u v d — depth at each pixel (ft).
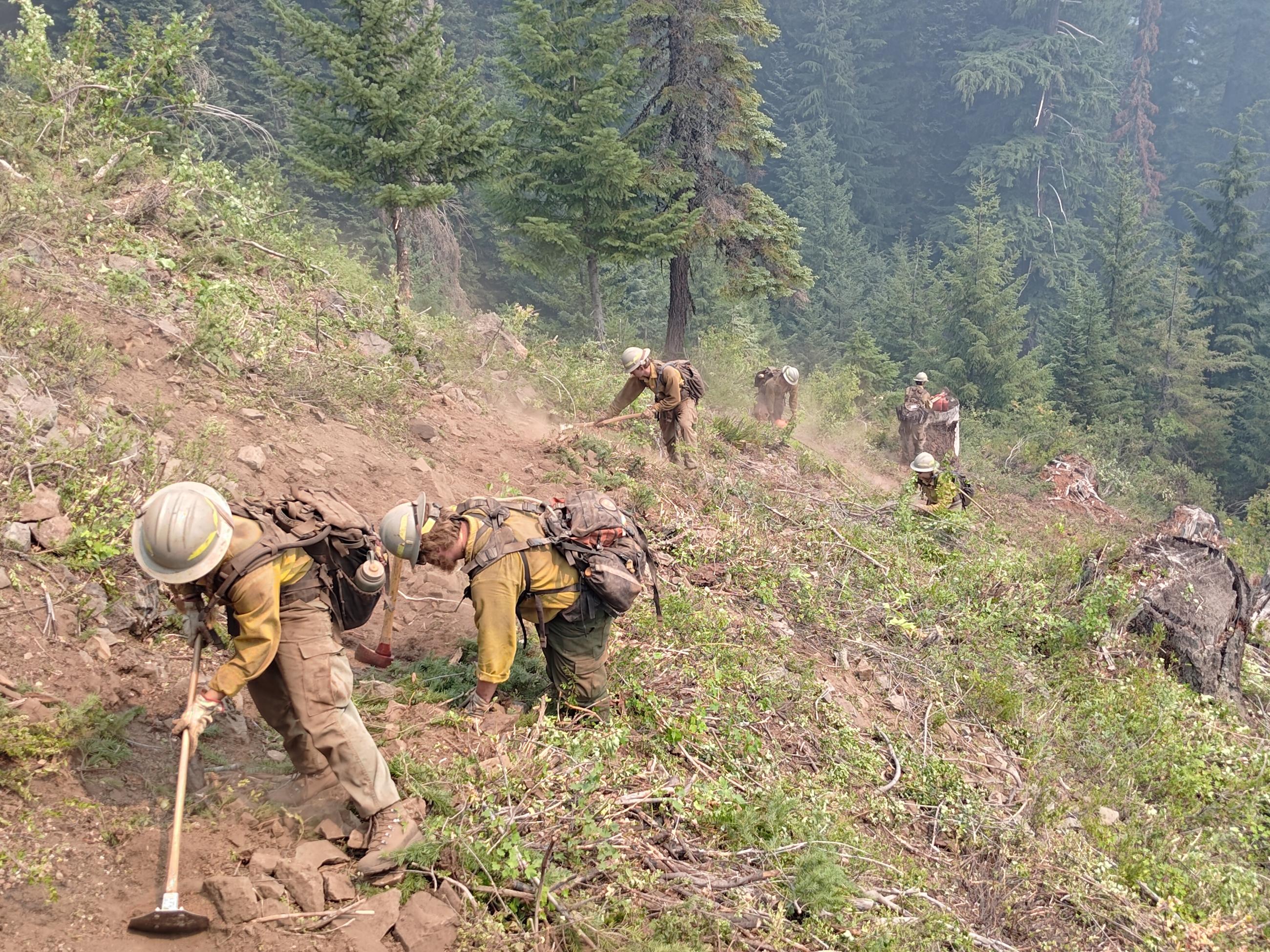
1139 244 119.44
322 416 22.26
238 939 10.11
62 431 16.35
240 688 10.84
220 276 25.91
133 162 28.04
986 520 43.93
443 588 18.84
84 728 11.95
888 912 13.82
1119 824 18.90
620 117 59.11
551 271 62.59
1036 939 14.90
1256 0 206.39
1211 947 15.19
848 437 54.54
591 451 28.12
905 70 181.37
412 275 71.41
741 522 26.91
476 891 11.63
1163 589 27.48
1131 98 184.75
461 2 117.29
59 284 20.84
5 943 9.34
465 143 44.37
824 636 22.67
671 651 17.99
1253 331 110.63
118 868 10.60
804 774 16.70
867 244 157.28
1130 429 88.48
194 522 10.44
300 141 44.98
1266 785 20.94
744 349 66.23
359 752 11.48
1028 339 141.69
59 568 13.98
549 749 13.74
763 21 60.03
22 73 29.35
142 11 86.58
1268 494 76.33
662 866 13.17
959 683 22.66
